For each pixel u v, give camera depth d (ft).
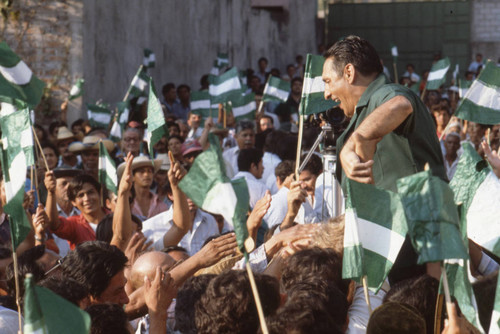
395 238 9.11
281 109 48.01
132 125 33.99
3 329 11.40
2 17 46.83
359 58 12.58
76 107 46.55
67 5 46.83
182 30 65.00
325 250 10.87
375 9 100.07
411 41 100.01
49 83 46.73
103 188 21.07
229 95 32.27
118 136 33.30
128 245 14.89
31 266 12.98
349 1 102.89
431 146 12.30
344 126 15.07
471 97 13.28
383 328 8.40
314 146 15.11
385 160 12.22
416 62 100.17
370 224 9.18
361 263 9.05
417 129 12.05
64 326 6.82
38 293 6.78
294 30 89.81
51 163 28.09
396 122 11.37
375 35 100.27
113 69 52.01
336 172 13.09
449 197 7.72
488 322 9.89
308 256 10.75
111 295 12.00
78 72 46.83
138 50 56.80
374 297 11.40
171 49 62.85
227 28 73.97
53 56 46.80
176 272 12.29
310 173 20.40
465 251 7.63
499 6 98.78
